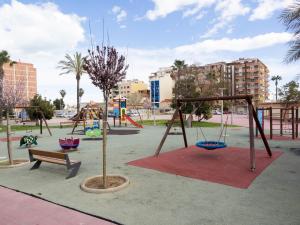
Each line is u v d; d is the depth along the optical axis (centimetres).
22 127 2755
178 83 3322
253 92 9912
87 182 603
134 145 1252
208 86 3203
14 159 931
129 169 743
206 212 431
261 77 10250
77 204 476
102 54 571
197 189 553
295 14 920
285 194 517
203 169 733
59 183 614
